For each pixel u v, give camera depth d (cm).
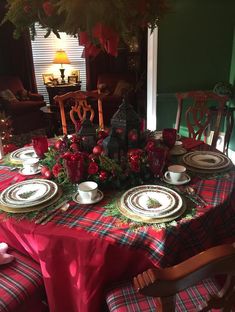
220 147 337
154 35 289
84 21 118
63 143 158
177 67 304
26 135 500
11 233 123
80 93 240
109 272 114
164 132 173
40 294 125
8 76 593
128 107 156
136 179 137
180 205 119
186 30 293
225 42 303
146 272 67
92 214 117
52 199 127
